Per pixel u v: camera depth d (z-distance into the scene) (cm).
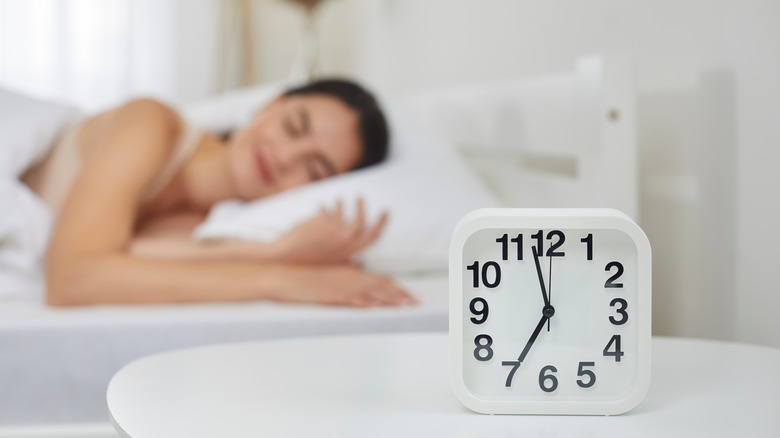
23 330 101
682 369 64
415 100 211
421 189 133
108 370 103
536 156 153
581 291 57
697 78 99
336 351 70
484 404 55
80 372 102
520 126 138
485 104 156
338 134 141
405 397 58
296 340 73
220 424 52
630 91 103
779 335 84
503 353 57
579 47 133
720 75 94
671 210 108
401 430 52
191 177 147
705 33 97
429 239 128
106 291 113
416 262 129
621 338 57
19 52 302
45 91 305
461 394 56
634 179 103
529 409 56
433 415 54
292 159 141
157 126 134
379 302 111
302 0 300
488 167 165
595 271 57
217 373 63
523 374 57
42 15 303
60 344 102
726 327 95
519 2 158
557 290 57
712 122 97
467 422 53
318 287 113
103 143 131
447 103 182
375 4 278
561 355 57
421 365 66
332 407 55
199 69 320
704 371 63
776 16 83
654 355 68
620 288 57
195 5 317
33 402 101
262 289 114
